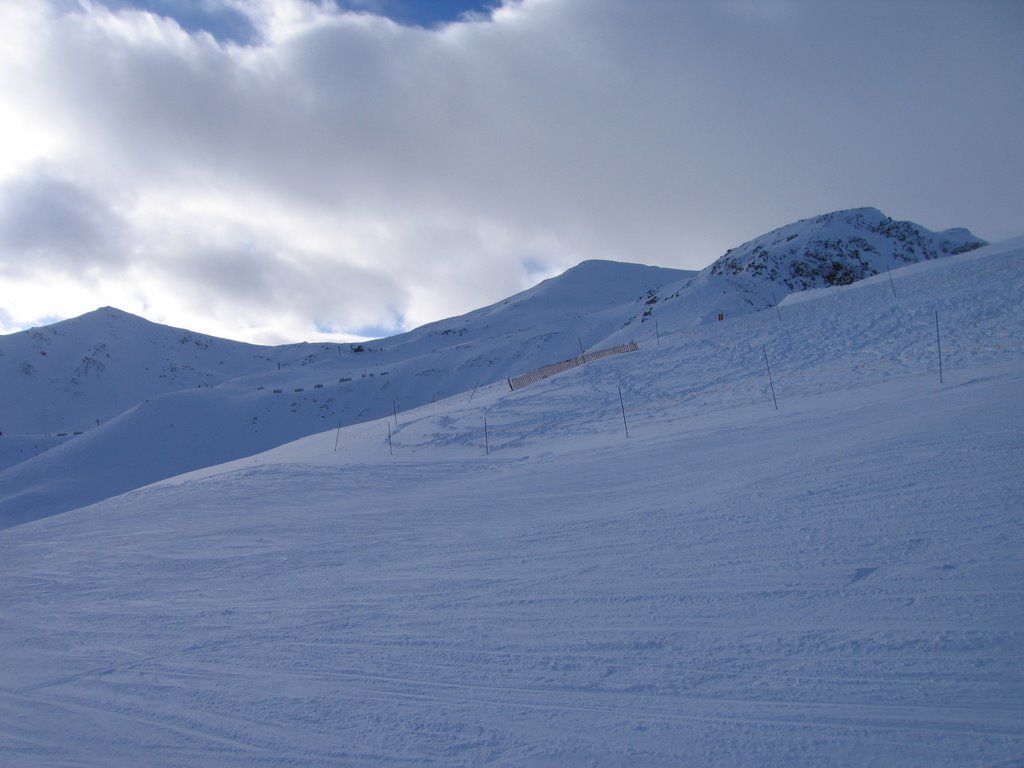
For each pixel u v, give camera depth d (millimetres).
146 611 8945
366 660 6262
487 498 14219
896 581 6059
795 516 8453
